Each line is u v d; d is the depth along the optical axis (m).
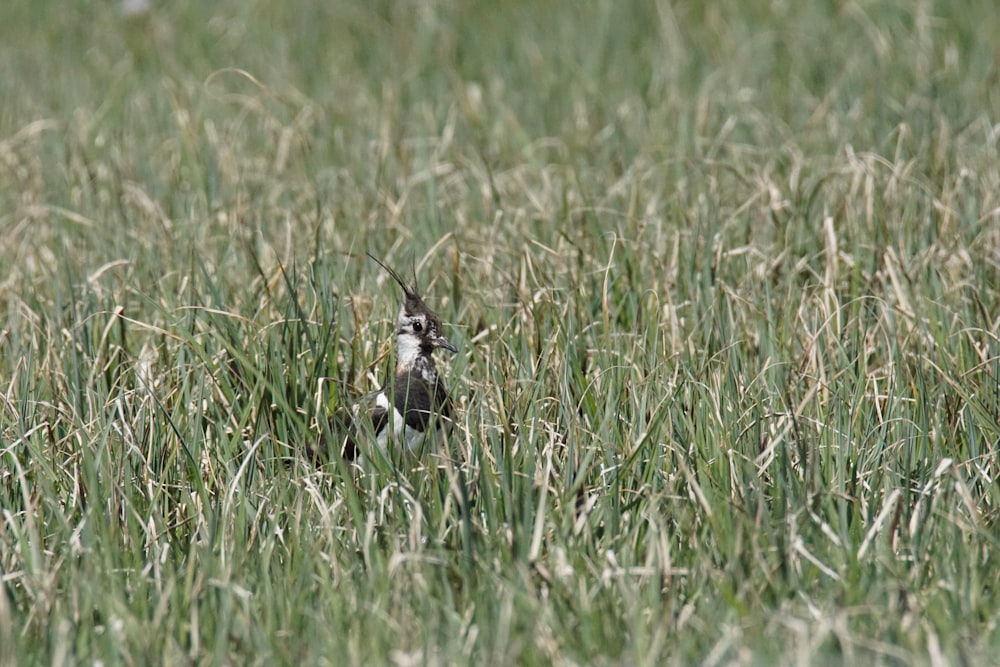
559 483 22.31
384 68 52.41
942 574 19.78
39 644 18.78
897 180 33.78
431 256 32.09
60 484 23.67
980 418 24.09
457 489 20.84
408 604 19.41
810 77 46.91
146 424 24.78
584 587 19.19
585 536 20.94
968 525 20.44
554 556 20.31
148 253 33.06
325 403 25.45
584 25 56.44
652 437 23.67
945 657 17.50
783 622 18.02
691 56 50.78
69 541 20.94
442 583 19.89
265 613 19.34
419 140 40.69
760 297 29.36
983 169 35.62
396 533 21.19
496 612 18.98
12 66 57.69
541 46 53.84
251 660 18.36
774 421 24.45
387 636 18.45
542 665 17.92
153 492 23.23
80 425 23.72
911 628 18.30
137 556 21.25
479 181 37.94
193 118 44.06
